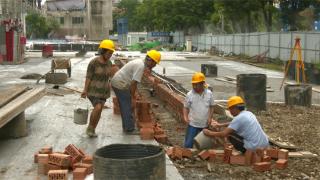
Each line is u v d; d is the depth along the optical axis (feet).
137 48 240.53
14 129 31.17
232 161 26.23
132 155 19.85
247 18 179.83
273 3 168.35
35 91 35.83
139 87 62.49
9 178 22.66
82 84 64.64
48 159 23.30
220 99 54.19
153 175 17.98
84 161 23.59
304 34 108.78
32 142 30.07
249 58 144.66
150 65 31.32
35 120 37.60
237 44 171.94
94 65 30.50
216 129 29.50
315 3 166.09
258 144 26.21
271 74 93.40
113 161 17.70
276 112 45.50
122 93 31.65
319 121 41.04
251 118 26.43
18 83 65.41
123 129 32.42
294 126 38.63
